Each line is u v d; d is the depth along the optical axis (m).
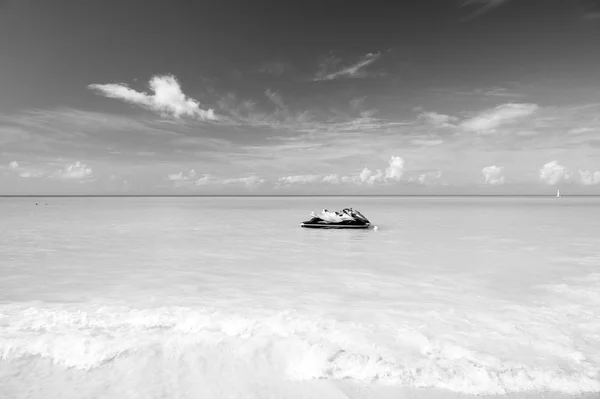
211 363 4.47
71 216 32.72
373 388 3.97
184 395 3.81
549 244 14.53
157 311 6.34
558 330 5.54
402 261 11.26
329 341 5.11
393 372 4.27
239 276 9.20
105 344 4.90
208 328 5.55
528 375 4.20
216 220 28.58
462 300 7.11
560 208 48.78
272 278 9.01
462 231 19.67
